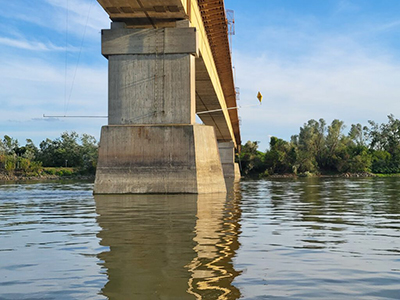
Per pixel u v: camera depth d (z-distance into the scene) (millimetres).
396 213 14273
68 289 5367
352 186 39188
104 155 22719
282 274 6043
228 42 38938
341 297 5078
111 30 23828
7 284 5613
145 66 23641
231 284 5547
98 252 7496
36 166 117750
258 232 9734
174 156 22375
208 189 23047
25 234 9711
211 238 8844
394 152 126562
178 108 23312
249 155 114812
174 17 24000
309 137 122375
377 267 6488
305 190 31531
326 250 7727
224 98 60781
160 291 5254
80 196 23234
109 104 23656
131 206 15914
